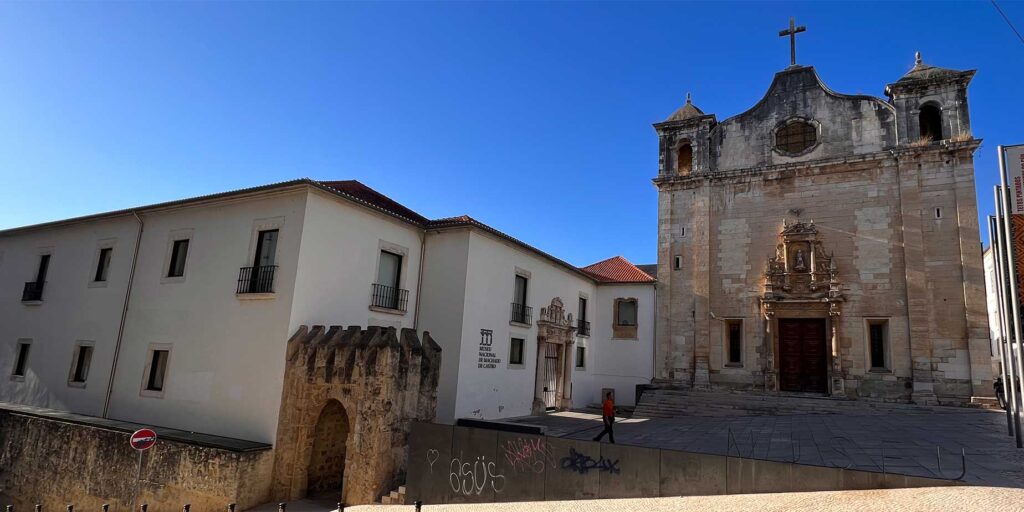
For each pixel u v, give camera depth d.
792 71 27.86
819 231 25.78
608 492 12.30
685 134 29.67
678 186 29.09
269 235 18.39
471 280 22.25
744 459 11.20
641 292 33.31
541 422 23.50
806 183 26.42
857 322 24.41
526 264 26.75
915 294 23.39
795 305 25.47
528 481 13.24
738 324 26.81
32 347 23.33
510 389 24.95
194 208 20.17
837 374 24.05
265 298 17.58
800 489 10.61
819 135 26.58
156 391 19.14
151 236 21.12
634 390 32.34
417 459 14.77
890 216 24.59
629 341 33.06
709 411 24.44
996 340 36.88
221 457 15.59
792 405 23.56
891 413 21.67
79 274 22.84
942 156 23.86
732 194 27.84
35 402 22.25
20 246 25.53
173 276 20.05
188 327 19.06
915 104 24.81
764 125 27.92
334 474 17.88
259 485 15.91
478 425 18.12
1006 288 14.16
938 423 18.52
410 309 21.95
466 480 14.02
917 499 9.15
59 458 18.81
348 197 18.80
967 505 8.59
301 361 16.73
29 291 24.14
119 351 20.48
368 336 16.59
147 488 16.67
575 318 31.58
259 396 16.98
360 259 19.64
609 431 16.50
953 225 23.28
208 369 18.23
